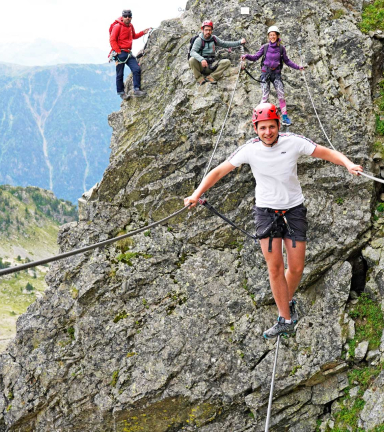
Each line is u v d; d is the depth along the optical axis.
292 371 11.35
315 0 15.02
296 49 14.16
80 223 13.75
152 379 11.98
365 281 11.89
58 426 12.64
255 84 13.64
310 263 11.94
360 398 10.96
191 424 12.04
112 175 13.48
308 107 13.12
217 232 12.77
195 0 16.16
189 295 12.45
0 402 12.92
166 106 14.52
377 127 13.05
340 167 12.30
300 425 11.48
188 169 13.12
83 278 13.06
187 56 14.75
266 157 5.93
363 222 11.91
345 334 11.37
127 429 12.41
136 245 13.16
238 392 11.55
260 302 12.00
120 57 15.11
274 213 6.13
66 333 13.03
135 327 12.51
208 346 11.93
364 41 13.90
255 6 14.94
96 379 12.45
